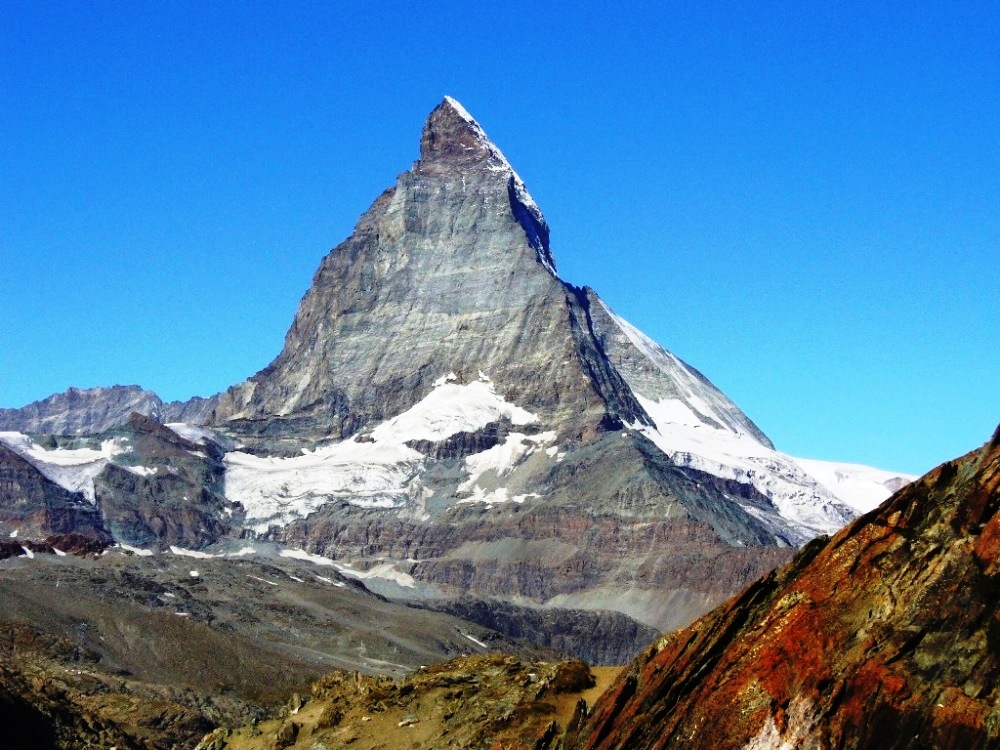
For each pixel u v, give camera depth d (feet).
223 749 342.23
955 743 162.61
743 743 180.34
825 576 188.34
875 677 171.63
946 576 174.19
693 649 211.20
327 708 332.60
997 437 181.88
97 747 565.94
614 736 213.87
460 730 282.77
